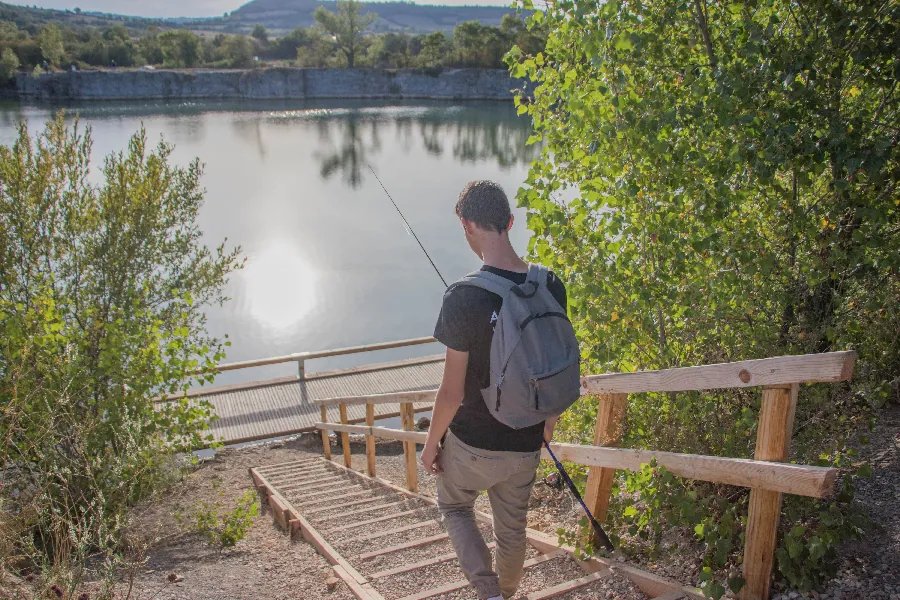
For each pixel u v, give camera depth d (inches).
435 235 1451.8
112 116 3927.2
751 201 166.2
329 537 203.9
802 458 128.5
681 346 158.1
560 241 160.2
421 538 188.4
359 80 5816.9
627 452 122.6
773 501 95.3
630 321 155.9
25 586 123.3
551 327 86.1
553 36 172.2
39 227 365.7
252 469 390.0
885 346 151.7
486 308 84.4
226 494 328.5
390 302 1019.3
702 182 147.2
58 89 5329.7
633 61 157.6
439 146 3056.1
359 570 164.9
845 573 104.0
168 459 268.4
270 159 2669.8
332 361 805.9
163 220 400.2
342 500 270.5
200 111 4495.6
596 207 164.6
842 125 135.6
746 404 138.9
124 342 287.6
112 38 7032.5
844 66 153.1
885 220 139.9
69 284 365.4
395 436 271.1
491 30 5816.9
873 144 132.0
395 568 153.9
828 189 149.2
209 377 311.9
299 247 1344.7
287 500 284.2
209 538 226.7
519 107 183.3
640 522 125.5
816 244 146.1
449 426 92.4
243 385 567.5
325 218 1631.4
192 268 415.2
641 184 150.5
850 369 82.4
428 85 5856.3
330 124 3875.5
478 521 175.3
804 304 149.6
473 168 2454.5
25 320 262.5
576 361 87.9
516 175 2262.6
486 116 4407.0
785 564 98.5
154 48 7116.1
